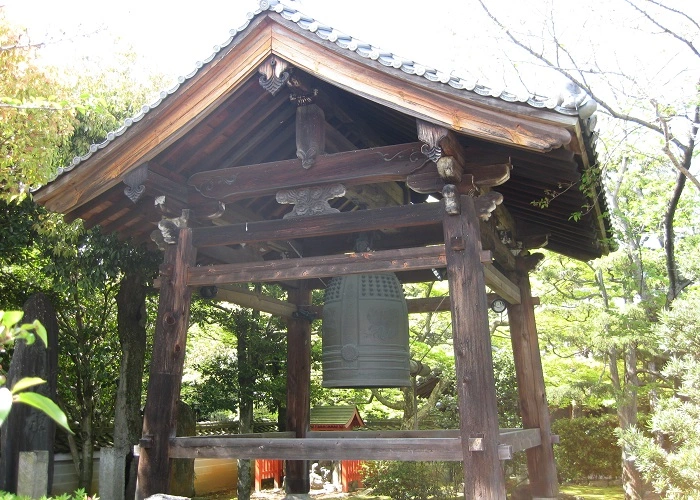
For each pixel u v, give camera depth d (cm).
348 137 701
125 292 1092
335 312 607
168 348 584
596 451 1728
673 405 819
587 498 1465
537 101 445
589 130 480
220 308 1327
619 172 1331
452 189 513
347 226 561
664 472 759
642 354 1412
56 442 1188
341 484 1560
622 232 1324
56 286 1008
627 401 1251
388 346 591
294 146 698
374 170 555
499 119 464
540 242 820
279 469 1702
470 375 478
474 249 509
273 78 529
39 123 866
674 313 845
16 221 1019
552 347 1462
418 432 777
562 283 1500
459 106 476
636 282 1341
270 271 575
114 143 564
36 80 866
